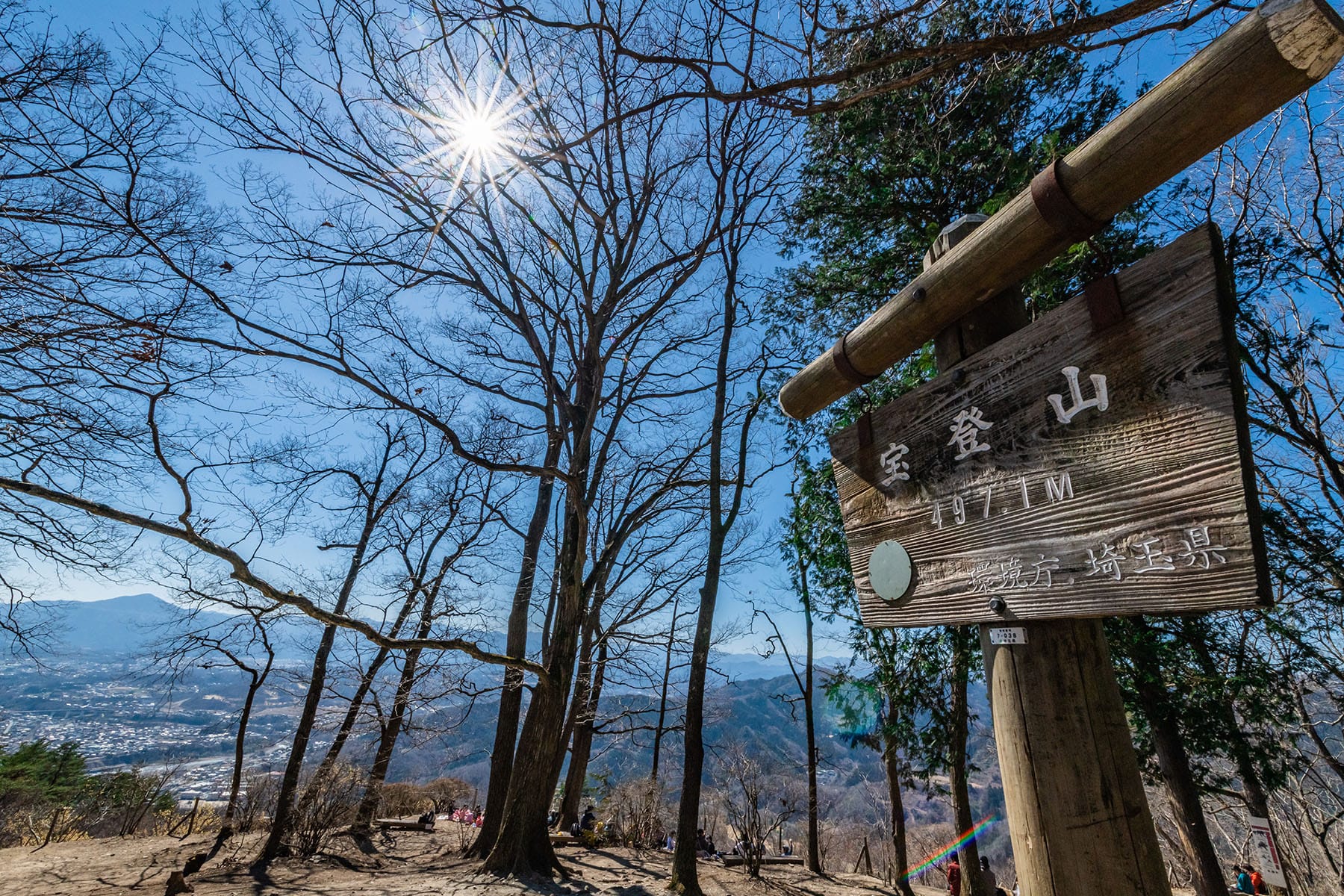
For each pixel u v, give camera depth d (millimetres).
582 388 12758
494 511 13562
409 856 12164
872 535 2049
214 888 9484
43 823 16938
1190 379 1179
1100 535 1316
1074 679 1495
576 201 9617
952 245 1911
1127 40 1887
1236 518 1065
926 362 7695
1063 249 1563
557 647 10281
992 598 1572
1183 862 10586
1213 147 1267
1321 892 12539
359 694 11648
